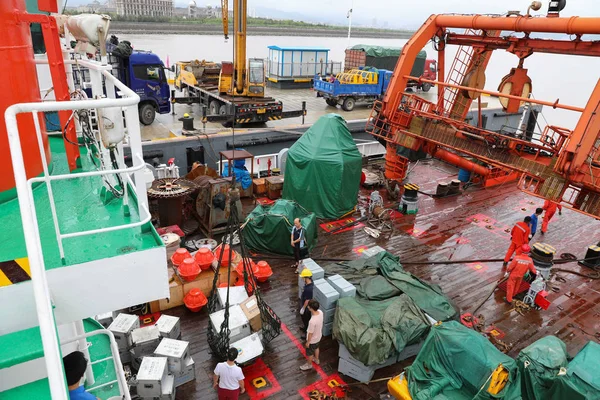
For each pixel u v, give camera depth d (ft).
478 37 42.09
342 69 127.34
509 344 28.37
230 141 57.47
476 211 50.29
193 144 54.39
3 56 11.96
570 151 32.53
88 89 49.55
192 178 44.42
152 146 51.44
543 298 32.01
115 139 11.43
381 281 29.19
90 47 13.78
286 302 31.35
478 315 31.17
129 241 10.97
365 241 41.50
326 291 27.30
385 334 23.94
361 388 23.97
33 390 8.22
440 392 20.34
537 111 89.15
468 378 20.12
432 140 43.88
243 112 64.18
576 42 34.68
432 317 26.53
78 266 9.78
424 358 21.83
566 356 22.59
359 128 67.82
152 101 67.51
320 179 44.04
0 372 8.13
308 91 107.45
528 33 37.88
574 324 30.86
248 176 47.88
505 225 46.83
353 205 46.75
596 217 34.12
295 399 23.04
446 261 38.52
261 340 25.32
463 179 59.31
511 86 39.65
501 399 18.92
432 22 44.19
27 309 9.12
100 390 15.84
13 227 11.48
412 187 47.67
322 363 25.70
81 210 12.75
